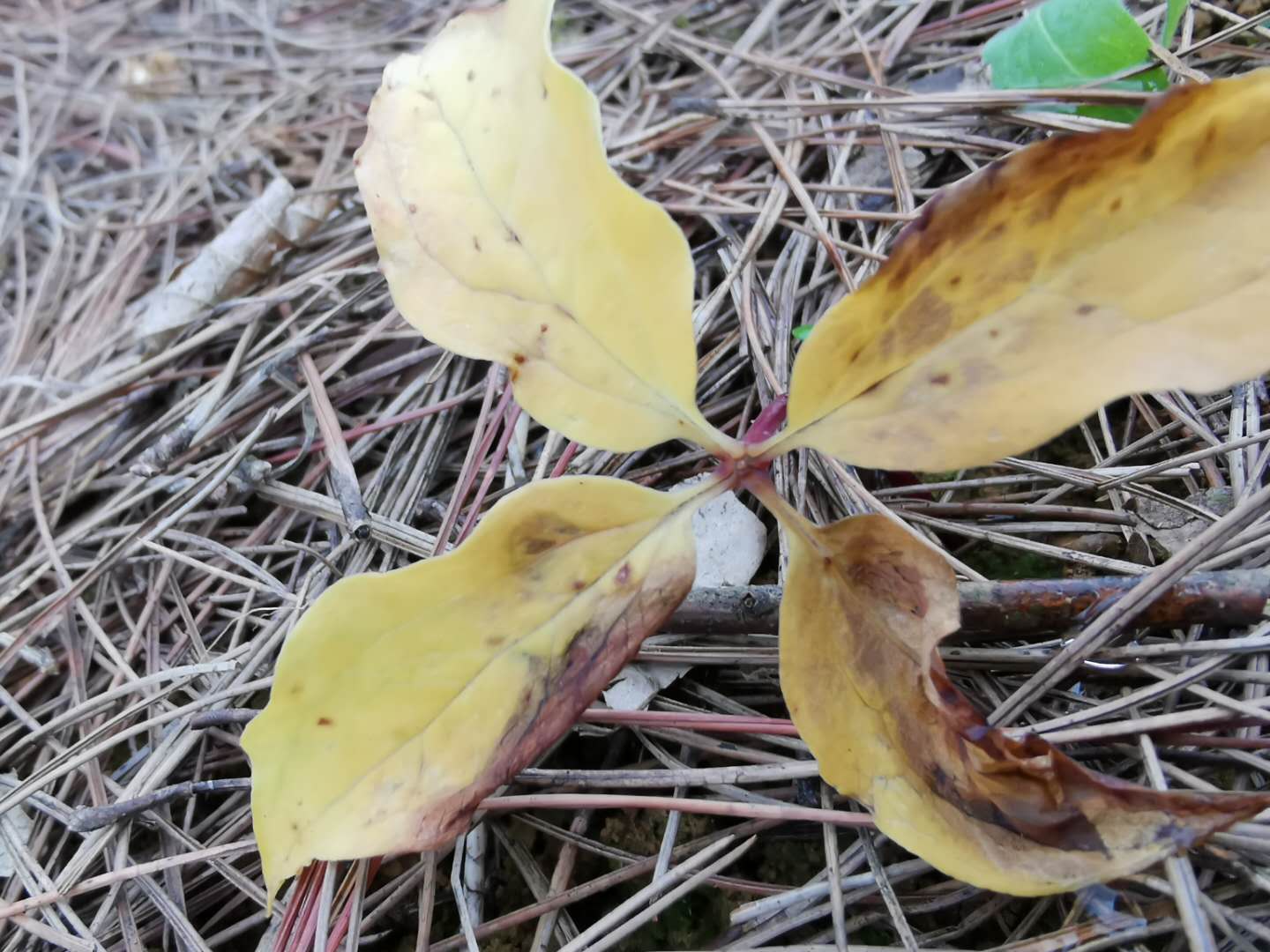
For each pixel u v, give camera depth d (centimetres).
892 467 11
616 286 11
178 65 33
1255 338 9
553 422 12
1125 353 10
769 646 15
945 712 10
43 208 29
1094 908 11
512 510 11
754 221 20
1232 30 18
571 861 14
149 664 17
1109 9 17
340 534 18
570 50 27
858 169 21
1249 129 9
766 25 25
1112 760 13
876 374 11
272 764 11
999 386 10
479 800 11
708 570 15
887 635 11
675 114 24
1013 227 10
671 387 11
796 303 19
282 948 13
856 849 13
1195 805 9
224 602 18
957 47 22
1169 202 9
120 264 26
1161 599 12
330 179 26
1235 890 11
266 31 34
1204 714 12
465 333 12
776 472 16
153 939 15
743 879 13
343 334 21
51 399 22
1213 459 15
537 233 11
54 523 20
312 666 11
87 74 34
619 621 11
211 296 22
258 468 19
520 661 11
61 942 14
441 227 12
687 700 15
